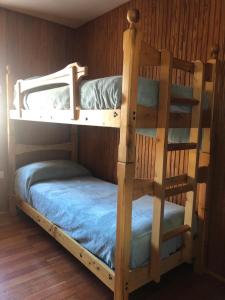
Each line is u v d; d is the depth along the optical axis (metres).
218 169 2.26
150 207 2.36
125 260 1.71
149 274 1.91
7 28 3.34
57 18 3.54
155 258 1.87
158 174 1.84
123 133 1.61
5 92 3.43
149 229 1.94
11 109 3.34
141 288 2.11
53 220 2.51
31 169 3.18
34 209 2.94
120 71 3.12
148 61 1.67
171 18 2.54
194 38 2.36
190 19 2.38
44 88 2.81
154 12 2.69
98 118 1.82
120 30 3.09
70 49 3.90
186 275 2.31
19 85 2.96
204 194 2.23
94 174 3.70
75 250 2.19
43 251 2.61
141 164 2.91
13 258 2.47
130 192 1.68
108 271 1.83
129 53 1.52
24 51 3.50
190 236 2.12
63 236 2.36
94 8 3.17
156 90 1.77
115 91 1.67
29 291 2.02
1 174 3.53
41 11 3.34
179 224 2.17
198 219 2.28
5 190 3.59
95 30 3.49
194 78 2.01
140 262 1.84
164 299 1.99
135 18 1.50
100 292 2.04
